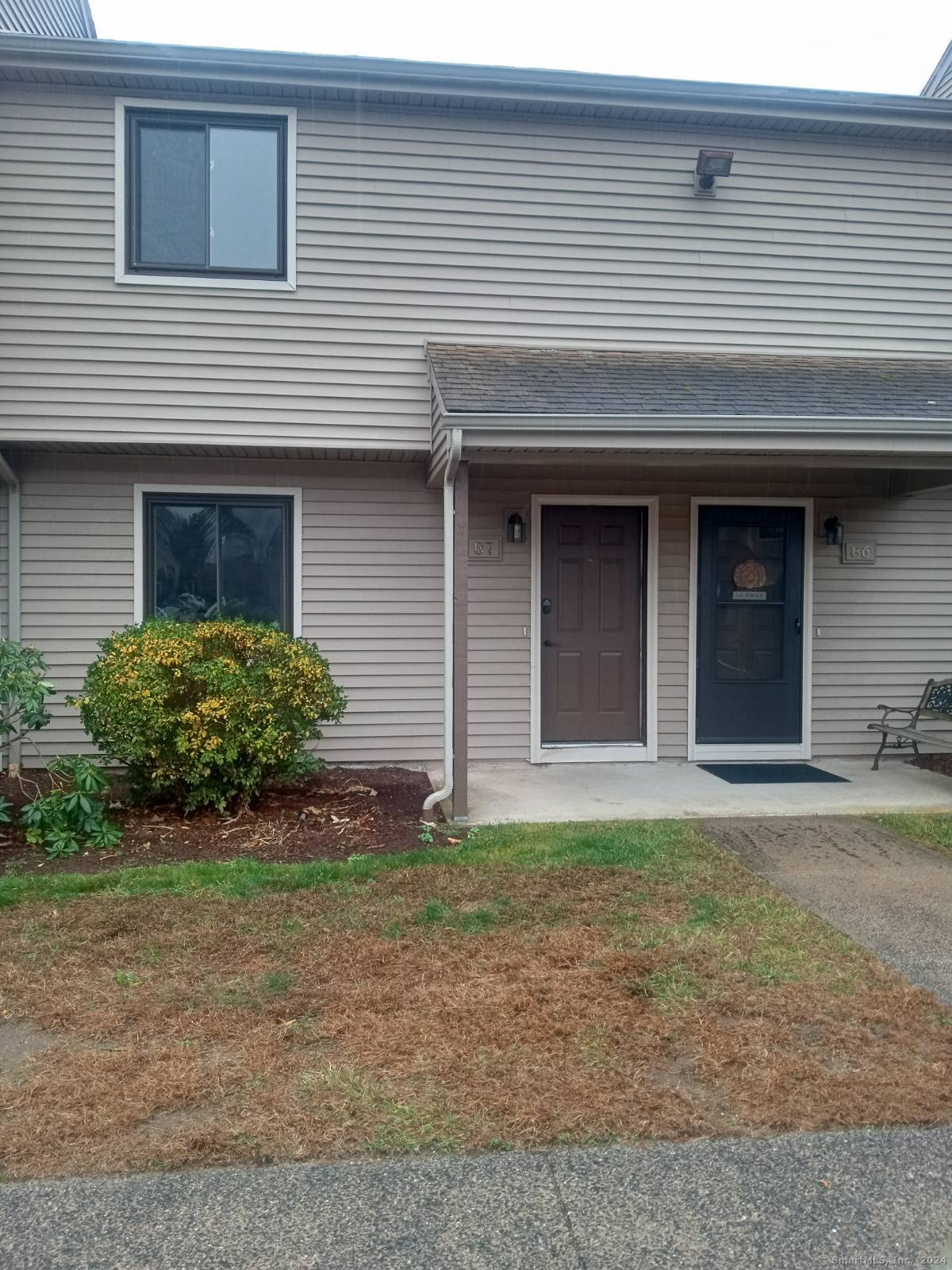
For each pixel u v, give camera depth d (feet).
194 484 26.14
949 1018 11.93
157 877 16.92
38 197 23.77
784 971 13.21
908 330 27.68
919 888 16.76
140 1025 11.67
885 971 13.26
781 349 27.09
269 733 20.29
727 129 26.53
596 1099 10.11
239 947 13.92
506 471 26.86
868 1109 9.97
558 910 15.37
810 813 22.08
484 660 27.22
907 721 29.01
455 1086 10.34
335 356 24.91
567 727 27.86
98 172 23.91
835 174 27.14
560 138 25.80
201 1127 9.61
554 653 27.71
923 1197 8.73
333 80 23.93
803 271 27.07
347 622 26.81
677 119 25.96
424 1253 8.05
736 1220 8.44
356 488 26.78
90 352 24.03
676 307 26.48
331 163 24.80
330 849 19.06
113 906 15.51
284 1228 8.31
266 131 24.64
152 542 26.13
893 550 28.91
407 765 27.12
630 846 18.84
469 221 25.45
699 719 28.17
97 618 25.81
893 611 28.96
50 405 23.93
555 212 25.82
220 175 24.47
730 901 15.85
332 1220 8.41
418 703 27.14
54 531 25.62
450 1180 8.91
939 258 27.76
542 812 22.04
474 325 25.55
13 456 25.40
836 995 12.51
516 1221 8.41
